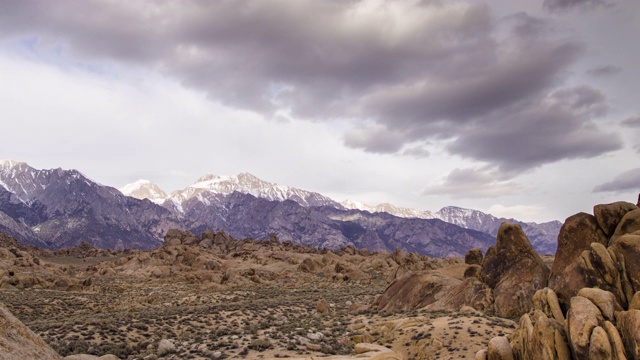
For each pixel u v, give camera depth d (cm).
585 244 3762
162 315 5091
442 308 4928
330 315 5375
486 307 4525
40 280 8200
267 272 11025
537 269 4541
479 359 2439
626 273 2550
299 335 3944
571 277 2738
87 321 4588
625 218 3394
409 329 3788
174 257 13950
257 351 3394
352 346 3703
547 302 2602
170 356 3291
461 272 6300
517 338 2394
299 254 14975
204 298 7625
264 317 5172
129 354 3409
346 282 9781
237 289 9038
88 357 2117
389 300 5788
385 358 2152
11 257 11162
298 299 7081
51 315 5841
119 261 13362
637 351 1808
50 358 1697
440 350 3238
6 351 1540
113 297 7719
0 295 6788
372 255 15700
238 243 19125
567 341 2077
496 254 4906
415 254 12500
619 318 1966
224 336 3947
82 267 13300
